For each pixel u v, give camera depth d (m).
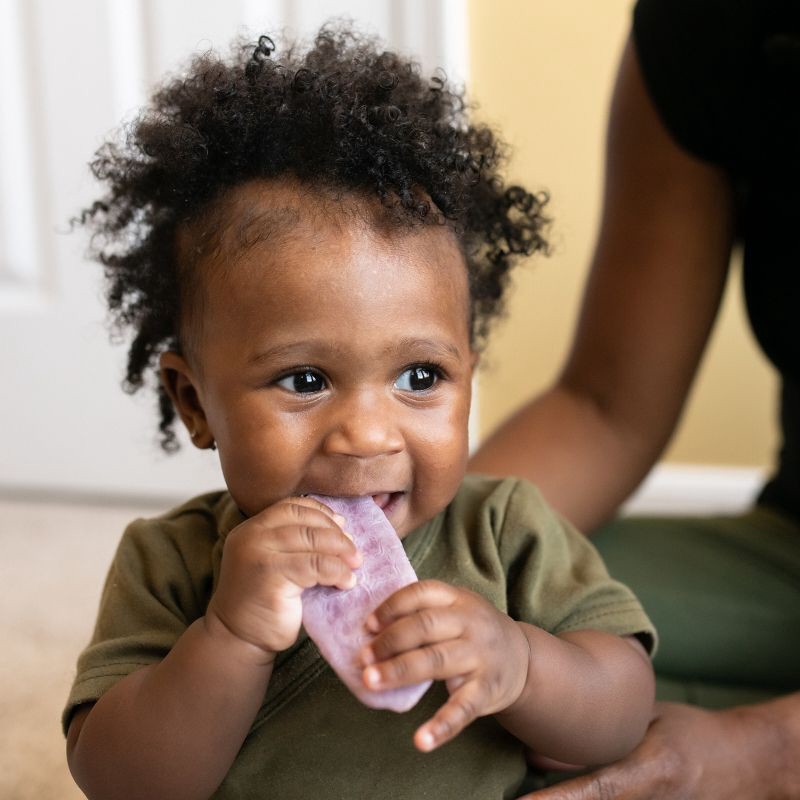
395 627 0.64
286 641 0.68
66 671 1.42
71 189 2.00
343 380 0.75
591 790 0.82
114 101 1.96
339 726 0.79
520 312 2.01
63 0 1.94
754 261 1.10
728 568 1.11
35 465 2.11
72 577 1.73
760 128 1.06
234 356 0.77
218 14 1.92
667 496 2.06
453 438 0.77
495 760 0.80
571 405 1.14
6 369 2.08
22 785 1.18
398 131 0.80
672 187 1.12
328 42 0.96
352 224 0.76
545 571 0.85
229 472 0.78
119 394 2.05
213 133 0.81
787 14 1.04
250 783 0.78
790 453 1.17
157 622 0.81
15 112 1.99
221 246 0.78
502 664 0.67
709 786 0.85
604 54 1.92
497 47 1.94
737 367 2.02
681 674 1.06
